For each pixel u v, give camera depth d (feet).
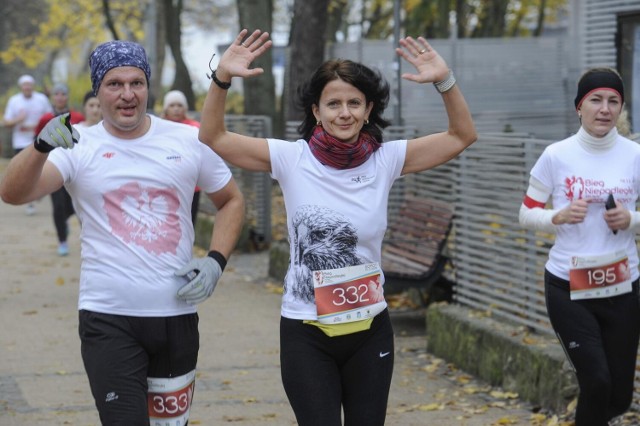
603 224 20.40
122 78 17.07
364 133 16.83
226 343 33.50
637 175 20.54
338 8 99.91
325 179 16.49
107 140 17.39
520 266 29.04
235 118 54.34
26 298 40.91
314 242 16.44
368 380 16.46
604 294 20.30
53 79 157.48
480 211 31.48
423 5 91.76
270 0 75.51
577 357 20.24
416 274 34.01
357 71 16.38
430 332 31.63
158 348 17.33
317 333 16.43
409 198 37.17
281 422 24.98
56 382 28.55
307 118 17.19
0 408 25.95
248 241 52.42
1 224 64.75
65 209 51.62
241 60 16.53
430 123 66.74
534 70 80.38
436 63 16.70
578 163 20.54
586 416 20.36
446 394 27.37
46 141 16.11
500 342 27.63
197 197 43.24
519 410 25.79
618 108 20.27
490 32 95.09
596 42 48.08
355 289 16.43
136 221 17.26
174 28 92.99
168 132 17.69
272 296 41.55
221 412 25.77
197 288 17.31
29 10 166.61
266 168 16.78
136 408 16.67
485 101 80.64
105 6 98.73
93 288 17.17
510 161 29.35
